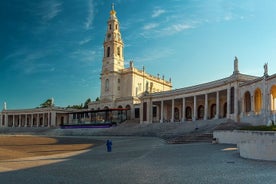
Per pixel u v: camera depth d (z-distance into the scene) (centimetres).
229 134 3117
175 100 7344
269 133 2428
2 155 2503
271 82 3984
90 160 2042
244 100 4809
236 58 5100
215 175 1358
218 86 5606
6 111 12850
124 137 5400
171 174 1398
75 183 1222
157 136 5162
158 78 10588
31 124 12156
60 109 11581
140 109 7750
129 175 1389
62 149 3164
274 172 1428
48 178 1338
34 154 2609
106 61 9688
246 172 1430
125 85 9462
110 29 9838
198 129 4722
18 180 1299
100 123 7881
